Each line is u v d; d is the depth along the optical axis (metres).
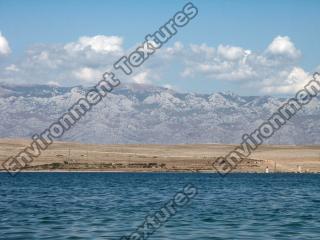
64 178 197.88
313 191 133.50
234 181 178.00
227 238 57.81
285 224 68.81
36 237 57.62
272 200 105.56
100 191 130.38
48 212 81.00
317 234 60.84
